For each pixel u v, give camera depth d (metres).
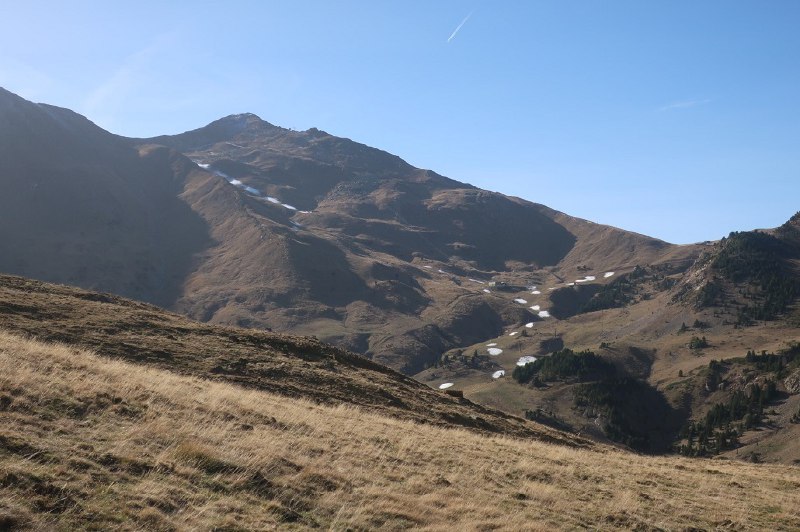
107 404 16.75
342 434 21.72
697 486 24.17
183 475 13.21
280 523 12.16
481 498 16.73
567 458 26.91
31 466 11.46
